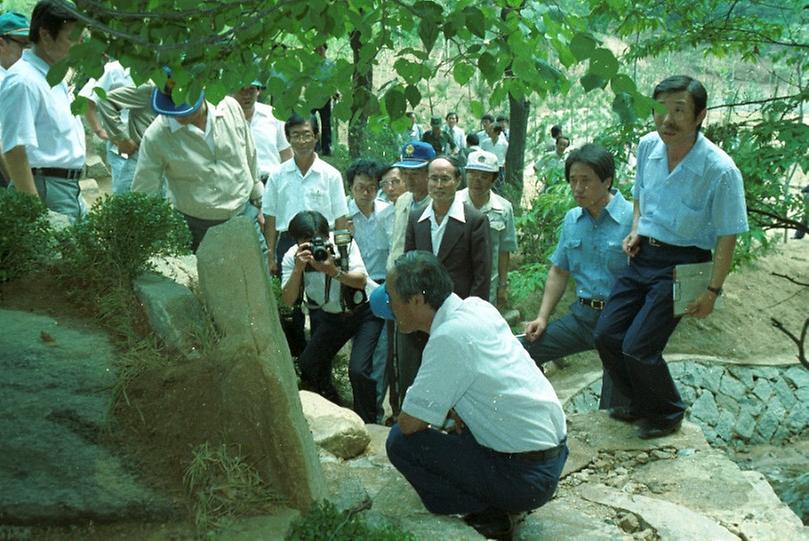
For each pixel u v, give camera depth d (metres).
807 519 6.82
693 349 11.80
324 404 5.19
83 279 4.61
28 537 3.15
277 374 3.47
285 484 3.45
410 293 3.85
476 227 5.77
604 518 4.38
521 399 3.83
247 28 3.05
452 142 15.45
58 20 5.09
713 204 4.71
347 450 4.93
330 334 6.46
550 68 3.22
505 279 7.13
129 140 6.90
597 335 5.18
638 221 5.11
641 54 8.52
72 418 3.58
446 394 3.77
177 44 3.02
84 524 3.21
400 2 3.08
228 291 3.83
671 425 5.25
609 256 5.42
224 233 4.02
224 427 3.52
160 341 4.04
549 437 3.91
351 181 7.18
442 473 4.01
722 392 11.39
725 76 14.51
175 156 5.94
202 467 3.38
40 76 5.19
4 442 3.43
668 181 4.82
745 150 7.33
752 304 12.52
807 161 6.89
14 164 5.10
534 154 17.17
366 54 3.30
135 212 4.60
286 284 6.07
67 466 3.37
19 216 4.66
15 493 3.21
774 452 10.74
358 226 7.21
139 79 3.41
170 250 4.80
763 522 4.36
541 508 4.44
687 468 4.94
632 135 7.78
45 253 4.79
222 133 6.09
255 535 3.25
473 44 3.19
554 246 10.80
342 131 16.28
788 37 8.54
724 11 8.67
